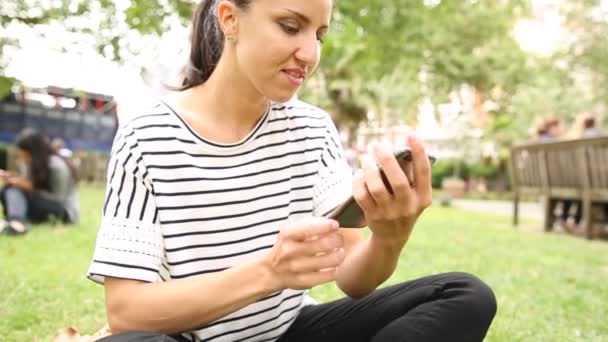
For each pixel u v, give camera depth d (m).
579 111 17.05
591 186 5.96
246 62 1.19
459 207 11.91
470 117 20.42
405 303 1.33
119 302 1.13
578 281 3.38
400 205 1.11
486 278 3.33
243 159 1.31
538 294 2.98
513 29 16.33
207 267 1.24
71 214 5.22
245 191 1.30
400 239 1.21
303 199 1.41
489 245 4.84
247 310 1.30
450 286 1.27
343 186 1.42
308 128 1.44
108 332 1.57
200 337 1.27
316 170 1.43
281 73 1.18
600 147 5.78
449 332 1.21
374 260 1.29
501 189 20.64
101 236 1.17
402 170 1.10
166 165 1.22
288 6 1.14
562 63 17.91
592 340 2.20
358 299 1.42
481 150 20.98
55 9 4.27
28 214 5.07
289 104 1.45
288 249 1.03
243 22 1.18
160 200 1.20
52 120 17.53
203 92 1.32
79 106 17.64
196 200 1.24
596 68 17.22
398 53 7.32
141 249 1.16
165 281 1.20
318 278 1.06
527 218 9.09
